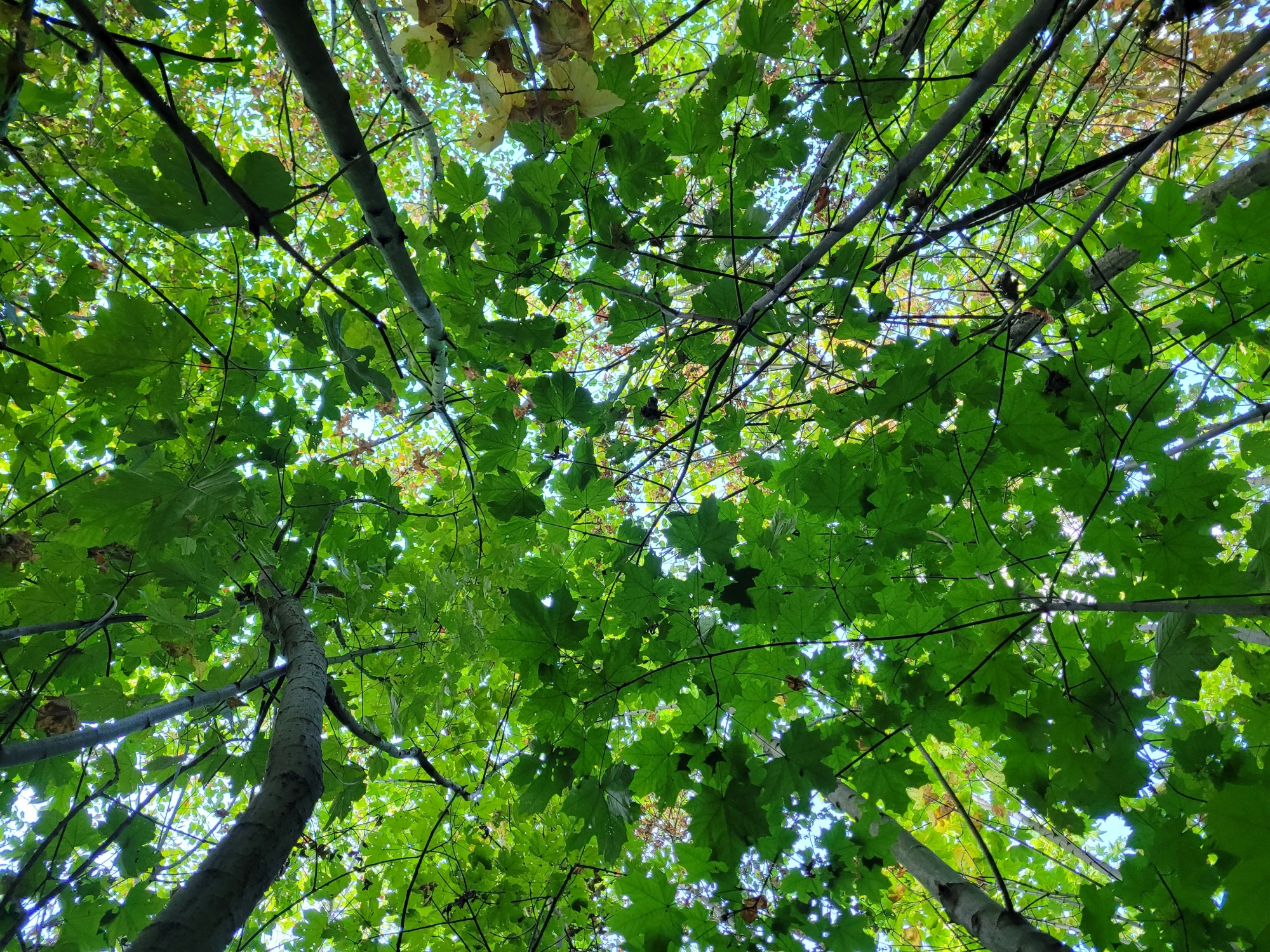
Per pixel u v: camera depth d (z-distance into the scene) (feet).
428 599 10.77
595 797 7.24
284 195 4.15
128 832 8.89
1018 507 9.08
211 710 9.53
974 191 11.57
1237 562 6.85
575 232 8.71
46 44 6.05
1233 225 6.08
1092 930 6.97
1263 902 2.90
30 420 8.77
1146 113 12.92
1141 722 6.61
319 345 7.63
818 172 9.12
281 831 4.72
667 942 6.87
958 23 13.05
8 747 4.65
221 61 3.33
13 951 8.14
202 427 8.63
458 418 11.74
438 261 9.21
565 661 7.50
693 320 8.78
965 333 8.83
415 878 10.21
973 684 7.28
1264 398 11.87
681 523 7.49
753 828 6.70
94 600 8.34
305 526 9.79
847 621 7.87
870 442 8.79
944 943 13.69
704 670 7.72
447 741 13.69
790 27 6.31
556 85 5.06
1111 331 7.53
